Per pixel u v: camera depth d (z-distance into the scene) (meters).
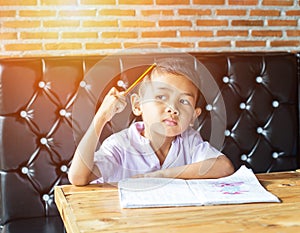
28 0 2.22
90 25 2.30
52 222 1.95
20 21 2.22
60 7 2.26
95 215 1.20
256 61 2.25
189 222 1.14
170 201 1.28
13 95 1.98
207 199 1.29
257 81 2.25
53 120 2.03
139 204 1.26
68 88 2.03
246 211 1.21
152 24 2.36
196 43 2.43
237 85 2.22
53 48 2.27
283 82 2.28
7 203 2.00
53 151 2.03
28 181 2.02
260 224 1.12
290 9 2.53
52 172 2.03
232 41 2.47
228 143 2.21
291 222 1.13
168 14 2.38
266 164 2.27
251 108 2.24
